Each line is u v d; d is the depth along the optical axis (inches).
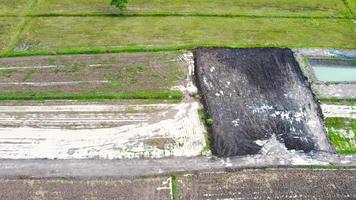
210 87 879.7
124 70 919.7
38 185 682.2
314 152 756.6
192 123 802.2
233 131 783.7
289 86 895.1
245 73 921.5
